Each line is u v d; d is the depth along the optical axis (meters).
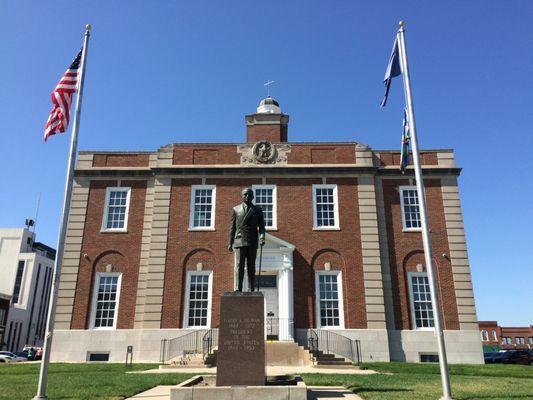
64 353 26.23
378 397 11.06
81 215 28.88
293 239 27.83
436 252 27.83
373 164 29.50
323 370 19.66
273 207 28.59
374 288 26.78
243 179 29.17
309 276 27.09
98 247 28.33
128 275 27.80
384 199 28.94
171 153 29.67
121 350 26.27
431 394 11.78
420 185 13.63
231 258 27.45
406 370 19.94
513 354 36.75
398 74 15.97
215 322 26.23
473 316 26.55
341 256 27.55
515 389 13.04
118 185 29.62
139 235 28.56
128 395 11.64
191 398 9.86
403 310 26.81
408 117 14.57
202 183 29.12
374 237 27.77
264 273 27.22
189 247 27.75
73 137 14.20
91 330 26.64
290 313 25.98
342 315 26.38
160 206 28.58
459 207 28.61
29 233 87.31
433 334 26.30
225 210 28.50
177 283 27.08
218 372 10.73
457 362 25.80
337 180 29.06
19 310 77.62
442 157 29.56
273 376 12.16
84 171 29.56
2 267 82.62
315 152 29.66
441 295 27.08
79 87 14.90
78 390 12.38
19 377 16.17
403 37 15.32
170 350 25.62
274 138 32.69
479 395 11.77
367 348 25.70
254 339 10.98
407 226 28.52
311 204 28.56
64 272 27.72
